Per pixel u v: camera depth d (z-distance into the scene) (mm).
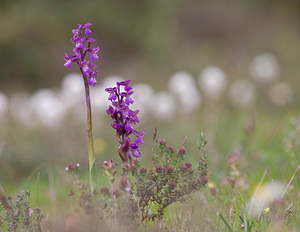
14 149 10938
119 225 3490
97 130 12250
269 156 7164
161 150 4020
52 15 24047
